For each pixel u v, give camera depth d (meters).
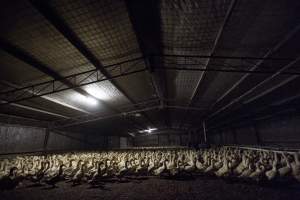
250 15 7.18
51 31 7.79
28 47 8.55
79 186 8.94
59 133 26.34
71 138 29.66
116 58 10.68
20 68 9.94
